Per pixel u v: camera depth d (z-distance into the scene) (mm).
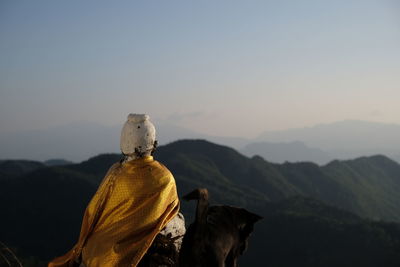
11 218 112250
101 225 3479
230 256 3598
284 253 95062
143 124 3576
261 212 126875
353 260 84500
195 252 3283
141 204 3410
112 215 3430
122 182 3443
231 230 3574
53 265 3662
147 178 3459
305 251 92750
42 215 110875
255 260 95750
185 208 55469
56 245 99000
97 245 3357
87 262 3371
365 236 92312
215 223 3520
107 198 3479
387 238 91938
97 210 3498
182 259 3363
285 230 103750
